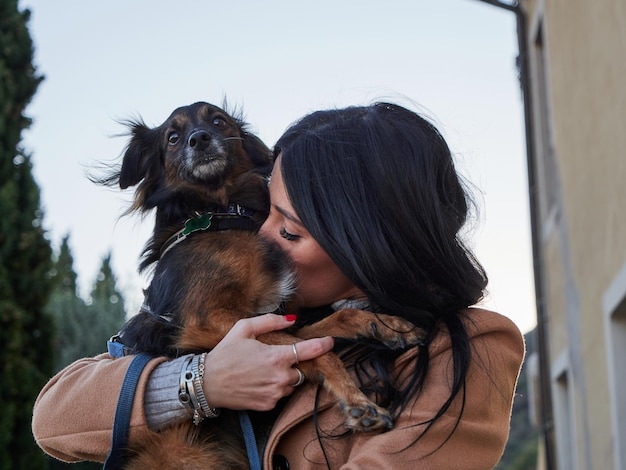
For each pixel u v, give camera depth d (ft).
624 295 16.12
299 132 8.34
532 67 28.27
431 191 7.69
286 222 8.27
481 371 7.11
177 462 7.82
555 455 29.14
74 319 38.42
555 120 24.53
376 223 7.50
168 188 10.78
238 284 9.00
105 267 54.80
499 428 7.07
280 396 7.20
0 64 29.19
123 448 7.43
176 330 8.98
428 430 6.68
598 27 17.87
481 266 8.23
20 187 29.50
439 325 7.43
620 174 16.48
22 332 27.94
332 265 8.35
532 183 26.76
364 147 7.70
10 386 26.73
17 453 26.71
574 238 22.33
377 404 7.38
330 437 7.11
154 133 11.35
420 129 8.00
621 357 17.75
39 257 29.35
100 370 7.68
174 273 9.37
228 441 8.27
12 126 29.40
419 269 7.57
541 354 26.84
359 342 7.89
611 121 17.12
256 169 11.00
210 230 9.81
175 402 7.31
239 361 7.25
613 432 17.81
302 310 9.04
